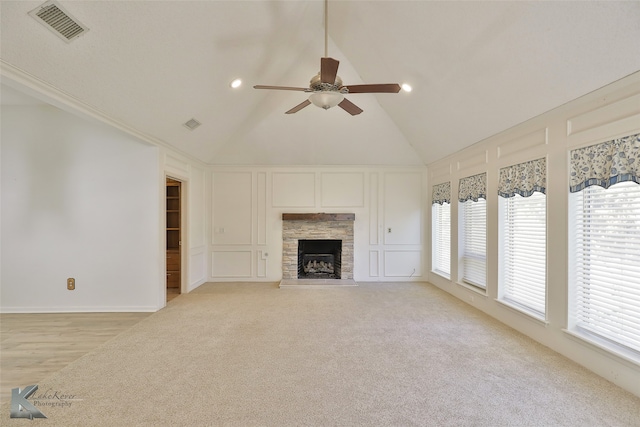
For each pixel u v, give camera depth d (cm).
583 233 261
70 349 289
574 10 194
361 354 276
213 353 277
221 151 552
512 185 340
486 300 391
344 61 403
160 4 228
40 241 400
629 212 226
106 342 302
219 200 582
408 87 384
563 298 273
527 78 263
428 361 262
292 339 309
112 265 404
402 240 591
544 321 290
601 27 193
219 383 227
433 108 395
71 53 225
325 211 590
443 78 329
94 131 402
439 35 280
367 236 591
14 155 398
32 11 187
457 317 377
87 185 402
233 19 280
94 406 200
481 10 234
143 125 353
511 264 354
